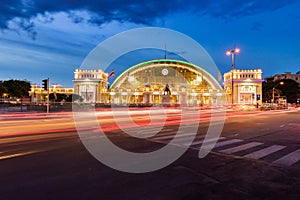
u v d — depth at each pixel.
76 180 5.28
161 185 5.07
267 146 9.20
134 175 5.68
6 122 18.05
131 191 4.73
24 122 18.06
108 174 5.72
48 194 4.52
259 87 83.12
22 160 6.77
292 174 5.89
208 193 4.70
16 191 4.64
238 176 5.71
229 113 32.34
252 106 53.00
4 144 9.01
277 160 7.17
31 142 9.45
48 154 7.50
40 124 16.48
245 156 7.62
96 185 5.01
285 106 55.50
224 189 4.91
